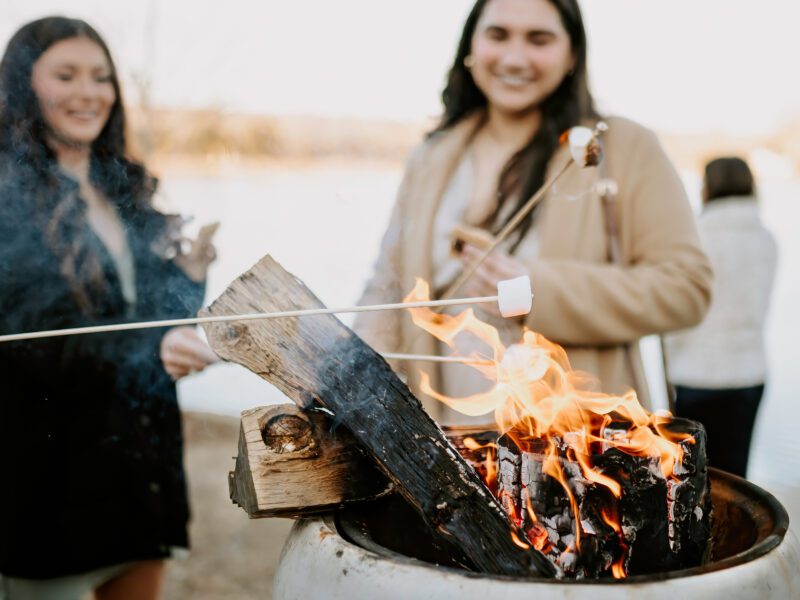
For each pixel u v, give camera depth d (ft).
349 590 3.37
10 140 5.67
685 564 3.89
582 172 6.04
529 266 5.74
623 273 5.82
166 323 3.85
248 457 3.84
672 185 6.05
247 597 8.79
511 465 3.92
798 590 3.42
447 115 6.84
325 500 3.88
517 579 3.14
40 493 5.71
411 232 6.50
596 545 3.70
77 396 5.73
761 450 13.05
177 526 6.56
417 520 4.21
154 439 6.30
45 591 5.85
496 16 6.11
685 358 10.02
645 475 3.69
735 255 9.68
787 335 22.48
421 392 6.19
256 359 3.89
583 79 6.32
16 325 5.59
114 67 6.06
